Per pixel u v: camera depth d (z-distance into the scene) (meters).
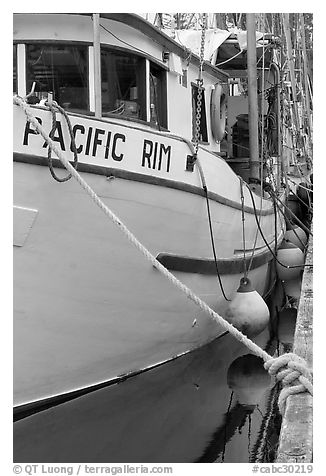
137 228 5.54
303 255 11.80
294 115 17.56
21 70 6.05
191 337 6.89
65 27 6.05
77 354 5.47
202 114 8.86
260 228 9.12
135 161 5.38
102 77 6.24
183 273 6.34
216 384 6.54
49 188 4.81
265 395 6.22
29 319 5.04
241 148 11.52
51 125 4.73
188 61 7.71
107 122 5.11
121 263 5.47
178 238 6.12
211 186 6.68
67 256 5.09
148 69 6.61
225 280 7.54
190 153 6.13
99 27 5.66
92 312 5.45
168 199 5.77
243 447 5.05
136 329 5.95
